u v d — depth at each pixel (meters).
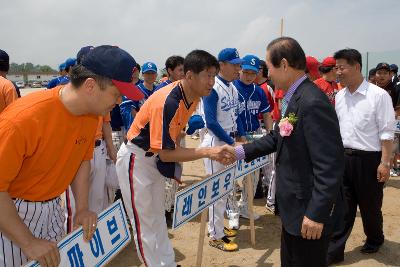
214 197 3.20
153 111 2.70
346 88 3.77
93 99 1.70
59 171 1.88
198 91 2.77
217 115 4.02
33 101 1.66
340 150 2.11
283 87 2.34
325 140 2.08
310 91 2.18
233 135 4.12
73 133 1.82
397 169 7.37
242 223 4.95
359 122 3.64
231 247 4.11
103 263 1.98
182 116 2.80
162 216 3.25
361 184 3.73
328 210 2.09
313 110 2.11
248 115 4.62
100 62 1.66
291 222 2.28
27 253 1.60
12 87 3.92
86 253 1.87
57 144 1.76
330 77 5.26
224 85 3.99
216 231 4.14
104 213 2.02
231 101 4.07
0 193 1.58
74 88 1.69
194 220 5.10
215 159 2.88
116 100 1.77
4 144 1.56
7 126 1.57
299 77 2.28
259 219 5.09
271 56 2.31
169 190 4.51
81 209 2.00
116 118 5.21
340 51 3.64
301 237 2.29
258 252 4.10
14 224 1.59
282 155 2.31
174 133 2.75
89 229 1.89
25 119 1.60
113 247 2.07
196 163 8.60
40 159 1.75
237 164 3.71
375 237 4.00
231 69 3.94
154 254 3.19
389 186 6.51
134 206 3.06
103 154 3.80
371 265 3.82
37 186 1.86
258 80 5.65
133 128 2.96
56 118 1.70
